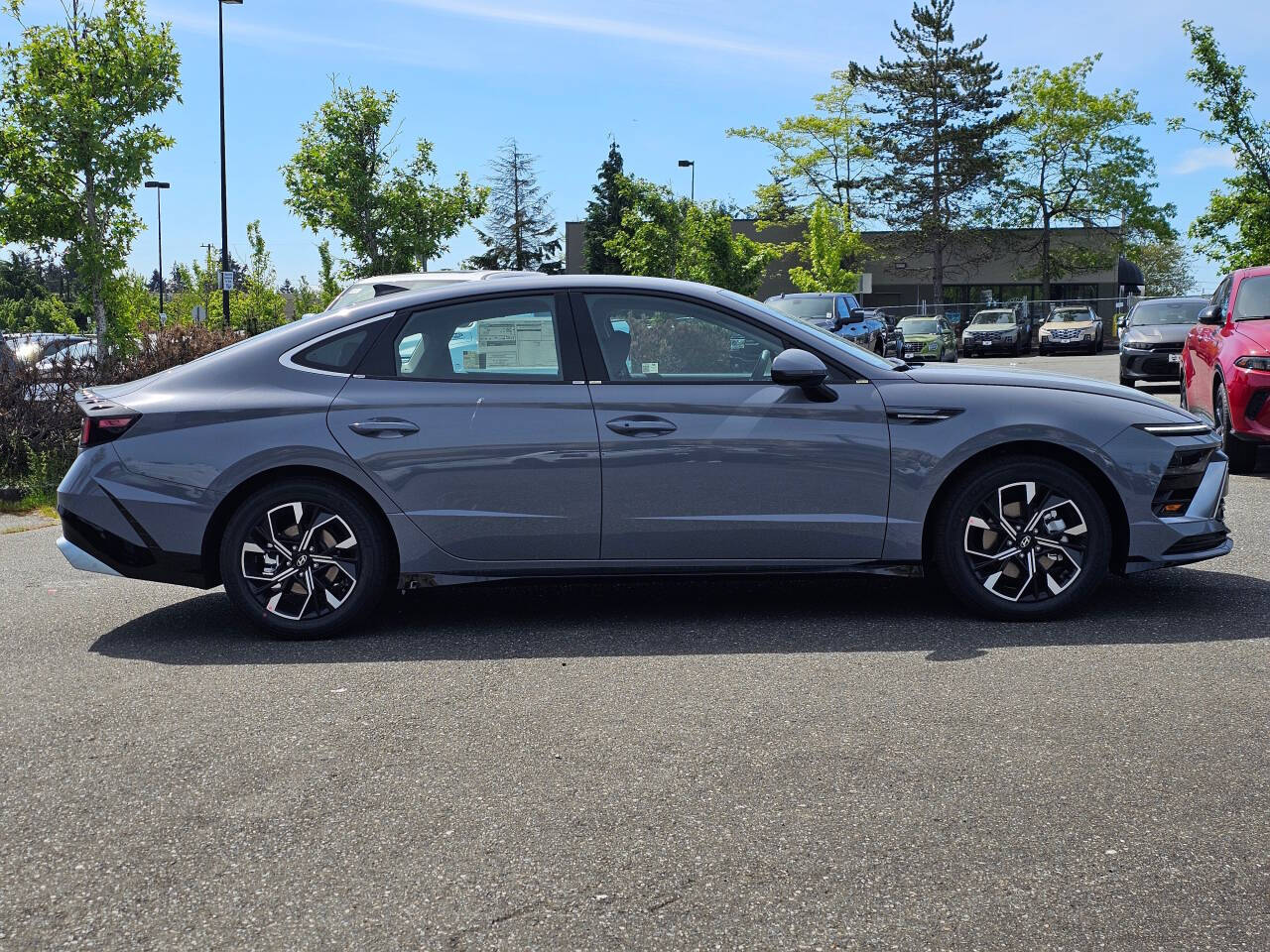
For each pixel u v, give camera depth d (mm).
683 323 5465
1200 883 2859
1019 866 2965
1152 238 64438
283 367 5477
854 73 59656
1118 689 4336
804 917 2734
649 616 5691
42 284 89250
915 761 3674
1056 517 5340
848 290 58219
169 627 5723
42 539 8609
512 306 5496
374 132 26516
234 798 3498
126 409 5422
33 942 2695
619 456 5312
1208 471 5469
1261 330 10328
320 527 5391
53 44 17797
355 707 4352
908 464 5297
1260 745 3742
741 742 3881
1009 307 48531
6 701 4500
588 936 2672
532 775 3633
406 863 3057
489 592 6336
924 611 5641
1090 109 57594
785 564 5391
